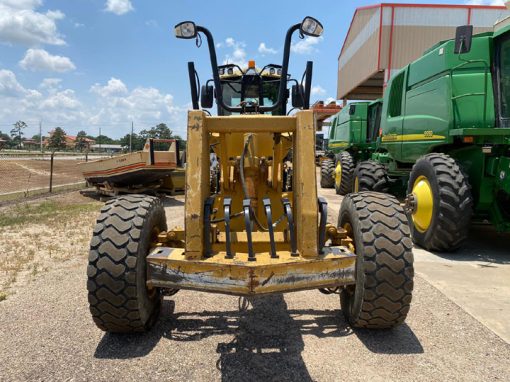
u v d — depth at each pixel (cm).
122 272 257
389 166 806
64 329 301
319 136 2341
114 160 1028
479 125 510
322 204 266
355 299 279
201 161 261
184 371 249
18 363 256
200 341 284
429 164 514
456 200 477
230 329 302
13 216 782
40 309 337
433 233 498
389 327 286
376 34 1788
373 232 269
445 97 535
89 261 260
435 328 302
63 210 866
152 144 945
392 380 239
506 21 500
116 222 270
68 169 2044
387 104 765
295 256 255
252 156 341
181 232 306
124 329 279
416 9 1723
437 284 394
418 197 532
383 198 292
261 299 358
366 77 1939
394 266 262
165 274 248
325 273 248
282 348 275
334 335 292
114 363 256
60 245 555
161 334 294
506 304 346
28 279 412
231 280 239
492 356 264
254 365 255
